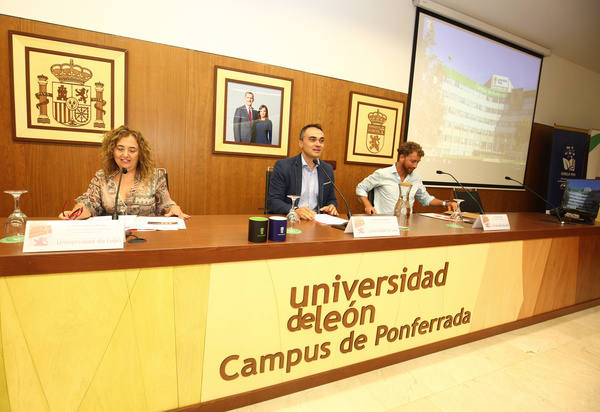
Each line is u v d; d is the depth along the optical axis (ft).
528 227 7.24
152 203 6.43
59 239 3.29
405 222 5.99
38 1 7.80
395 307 5.49
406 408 4.83
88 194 6.06
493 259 6.52
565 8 13.38
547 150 18.25
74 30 8.17
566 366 6.17
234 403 4.35
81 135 8.54
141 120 9.08
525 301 7.32
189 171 9.87
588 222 8.40
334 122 11.85
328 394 4.95
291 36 10.72
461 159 15.24
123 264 3.47
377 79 12.46
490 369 5.92
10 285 3.08
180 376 3.98
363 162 12.63
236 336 4.22
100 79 8.52
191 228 4.89
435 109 14.03
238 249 4.02
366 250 4.95
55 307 3.27
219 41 9.73
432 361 6.00
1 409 3.22
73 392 3.47
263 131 10.69
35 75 7.97
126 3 8.58
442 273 5.89
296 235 4.87
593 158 18.62
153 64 9.03
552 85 17.72
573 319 8.09
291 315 4.55
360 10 11.70
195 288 3.88
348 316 5.05
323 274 4.67
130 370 3.69
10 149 8.01
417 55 13.15
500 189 16.81
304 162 7.85
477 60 14.78
